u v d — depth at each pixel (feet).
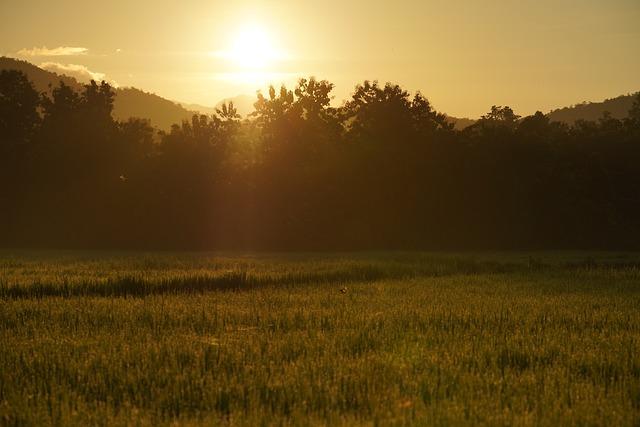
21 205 185.16
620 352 37.93
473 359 35.53
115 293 68.39
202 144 184.14
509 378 32.07
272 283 77.92
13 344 38.50
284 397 28.78
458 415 26.48
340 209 178.40
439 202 183.52
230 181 182.39
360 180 180.86
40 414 26.73
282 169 181.57
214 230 177.17
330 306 56.34
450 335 42.19
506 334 42.91
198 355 35.19
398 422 25.76
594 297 64.28
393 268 91.56
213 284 74.90
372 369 33.17
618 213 185.88
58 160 183.93
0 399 29.40
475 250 169.99
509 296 65.00
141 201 179.63
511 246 180.86
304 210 175.73
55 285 67.72
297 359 35.09
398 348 38.47
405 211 182.39
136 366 33.06
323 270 86.12
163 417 27.32
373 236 177.27
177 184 179.73
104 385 30.53
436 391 29.94
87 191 184.24
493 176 183.32
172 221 177.47
